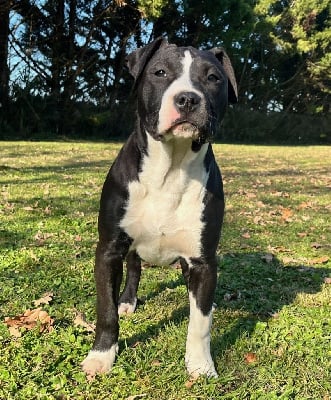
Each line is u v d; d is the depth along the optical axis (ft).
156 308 3.18
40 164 10.09
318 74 28.71
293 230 5.70
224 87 2.56
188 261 2.54
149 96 2.43
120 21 20.26
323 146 25.31
